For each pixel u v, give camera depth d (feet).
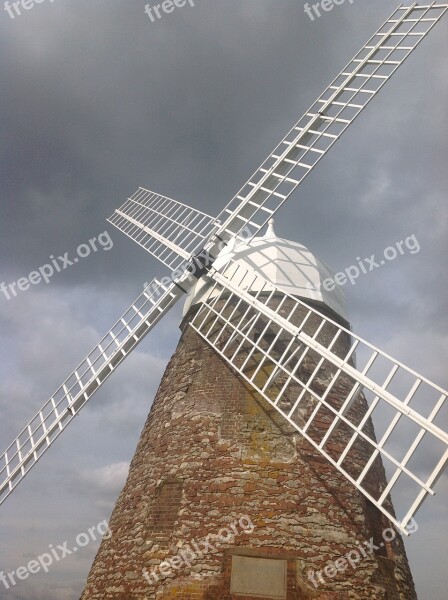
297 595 37.14
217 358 50.65
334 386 48.52
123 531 44.62
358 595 37.99
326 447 44.45
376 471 46.96
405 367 36.94
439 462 32.04
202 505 41.70
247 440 44.21
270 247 55.01
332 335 52.34
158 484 44.47
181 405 48.88
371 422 50.78
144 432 52.90
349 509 41.70
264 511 40.42
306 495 41.29
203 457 44.19
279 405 45.78
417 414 34.63
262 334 47.78
